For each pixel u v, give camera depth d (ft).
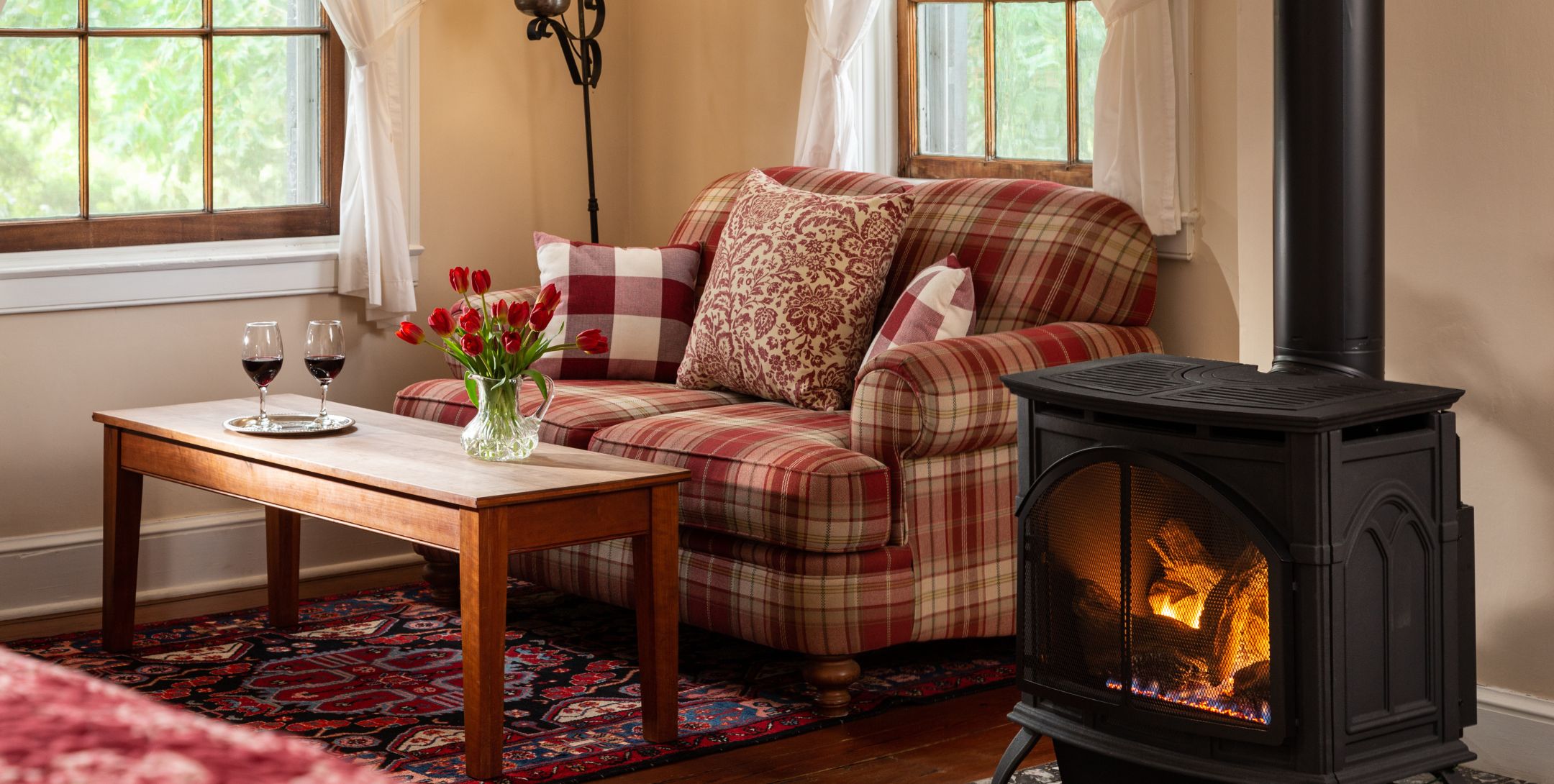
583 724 10.00
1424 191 9.33
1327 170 8.00
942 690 10.70
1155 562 7.73
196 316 13.69
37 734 2.06
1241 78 10.17
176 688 10.78
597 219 15.85
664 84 16.28
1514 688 9.20
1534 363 8.94
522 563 12.11
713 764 9.36
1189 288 11.76
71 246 13.34
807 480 9.83
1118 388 7.89
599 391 12.24
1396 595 7.60
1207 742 7.67
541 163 15.92
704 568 10.66
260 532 14.16
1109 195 11.88
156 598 13.52
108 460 11.64
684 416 11.37
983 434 10.43
